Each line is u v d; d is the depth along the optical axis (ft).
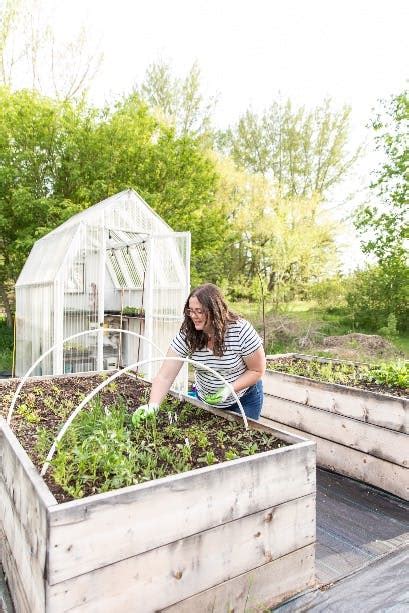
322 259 47.16
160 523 4.95
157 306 22.85
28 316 22.99
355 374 13.89
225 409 8.73
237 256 55.47
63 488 5.11
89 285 19.83
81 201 37.04
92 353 19.66
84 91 38.73
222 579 5.51
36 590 4.75
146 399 9.87
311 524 6.43
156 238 22.27
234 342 7.69
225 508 5.47
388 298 45.06
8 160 35.68
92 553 4.50
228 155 68.13
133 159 36.99
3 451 6.83
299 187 65.92
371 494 10.14
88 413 8.20
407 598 6.13
